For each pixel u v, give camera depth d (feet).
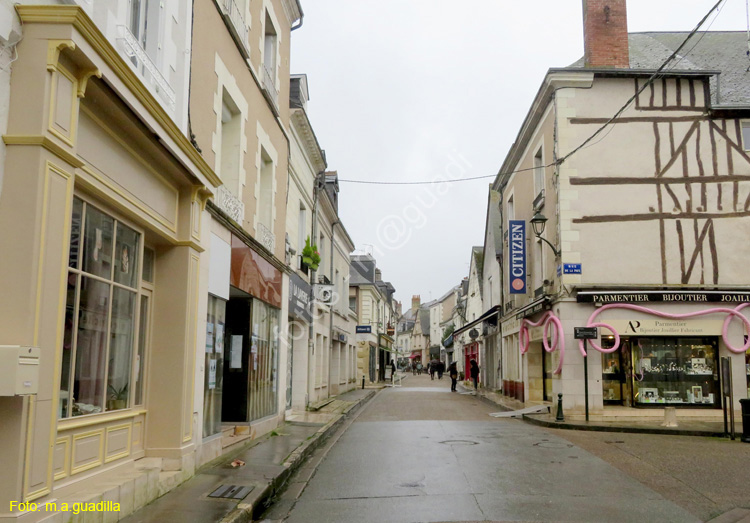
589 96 52.16
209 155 27.48
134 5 20.81
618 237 50.49
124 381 20.83
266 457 28.55
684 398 49.57
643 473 26.48
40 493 13.26
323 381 71.56
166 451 22.41
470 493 22.63
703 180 51.08
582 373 49.14
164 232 22.53
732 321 48.85
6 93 13.48
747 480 24.99
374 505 21.13
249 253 33.65
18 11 13.65
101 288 18.71
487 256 101.65
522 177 68.54
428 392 96.94
